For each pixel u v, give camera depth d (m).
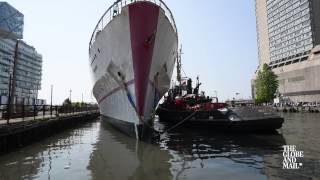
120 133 20.98
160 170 10.45
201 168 10.66
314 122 31.12
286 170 10.05
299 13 111.19
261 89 83.06
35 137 18.69
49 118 22.12
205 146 15.58
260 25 138.25
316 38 105.44
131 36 16.34
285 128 24.38
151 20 16.22
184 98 28.38
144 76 16.72
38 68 105.94
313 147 14.48
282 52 119.81
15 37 65.88
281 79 108.25
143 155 13.34
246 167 10.66
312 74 91.75
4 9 65.38
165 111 30.70
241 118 19.20
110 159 12.55
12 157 13.25
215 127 20.91
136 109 17.02
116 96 19.16
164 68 18.52
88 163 11.81
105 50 18.56
